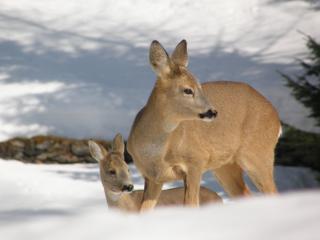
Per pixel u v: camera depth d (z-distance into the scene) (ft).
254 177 36.50
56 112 59.62
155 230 12.25
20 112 59.47
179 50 32.53
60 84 65.05
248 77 65.72
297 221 12.00
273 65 67.97
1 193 46.57
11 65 68.80
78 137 55.93
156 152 32.76
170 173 33.65
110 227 12.59
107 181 34.76
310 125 56.49
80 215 13.73
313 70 51.01
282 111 58.75
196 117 31.22
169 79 31.37
